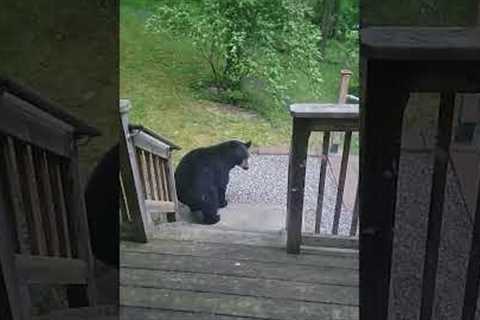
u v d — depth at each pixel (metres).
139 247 2.43
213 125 3.56
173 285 2.11
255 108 3.62
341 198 2.53
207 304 2.00
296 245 2.44
